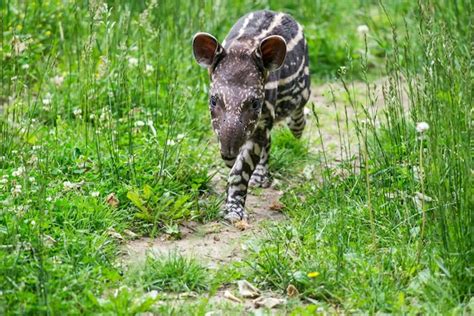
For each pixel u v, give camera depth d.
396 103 12.87
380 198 11.63
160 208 11.62
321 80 17.83
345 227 11.06
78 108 14.32
